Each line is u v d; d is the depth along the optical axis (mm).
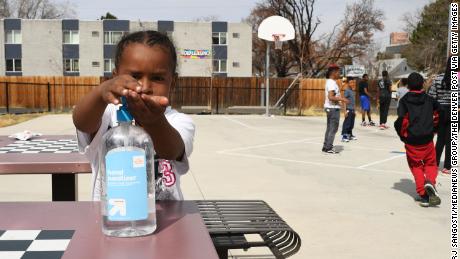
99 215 1522
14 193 5539
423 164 5273
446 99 6754
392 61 79750
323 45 47344
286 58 46406
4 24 42438
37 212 1558
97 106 1546
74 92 28641
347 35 45625
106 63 43688
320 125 15969
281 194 5691
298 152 9414
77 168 2717
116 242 1258
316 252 3691
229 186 6086
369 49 52719
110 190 1296
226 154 8961
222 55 44594
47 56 42969
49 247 1217
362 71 36750
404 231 4293
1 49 42594
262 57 54031
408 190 6047
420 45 52531
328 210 4984
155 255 1161
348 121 11445
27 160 2775
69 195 3768
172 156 1657
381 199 5523
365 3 45219
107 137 1374
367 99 16375
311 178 6746
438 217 4781
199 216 1546
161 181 1957
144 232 1318
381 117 15266
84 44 43250
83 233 1333
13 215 1517
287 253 2318
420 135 5137
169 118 1942
